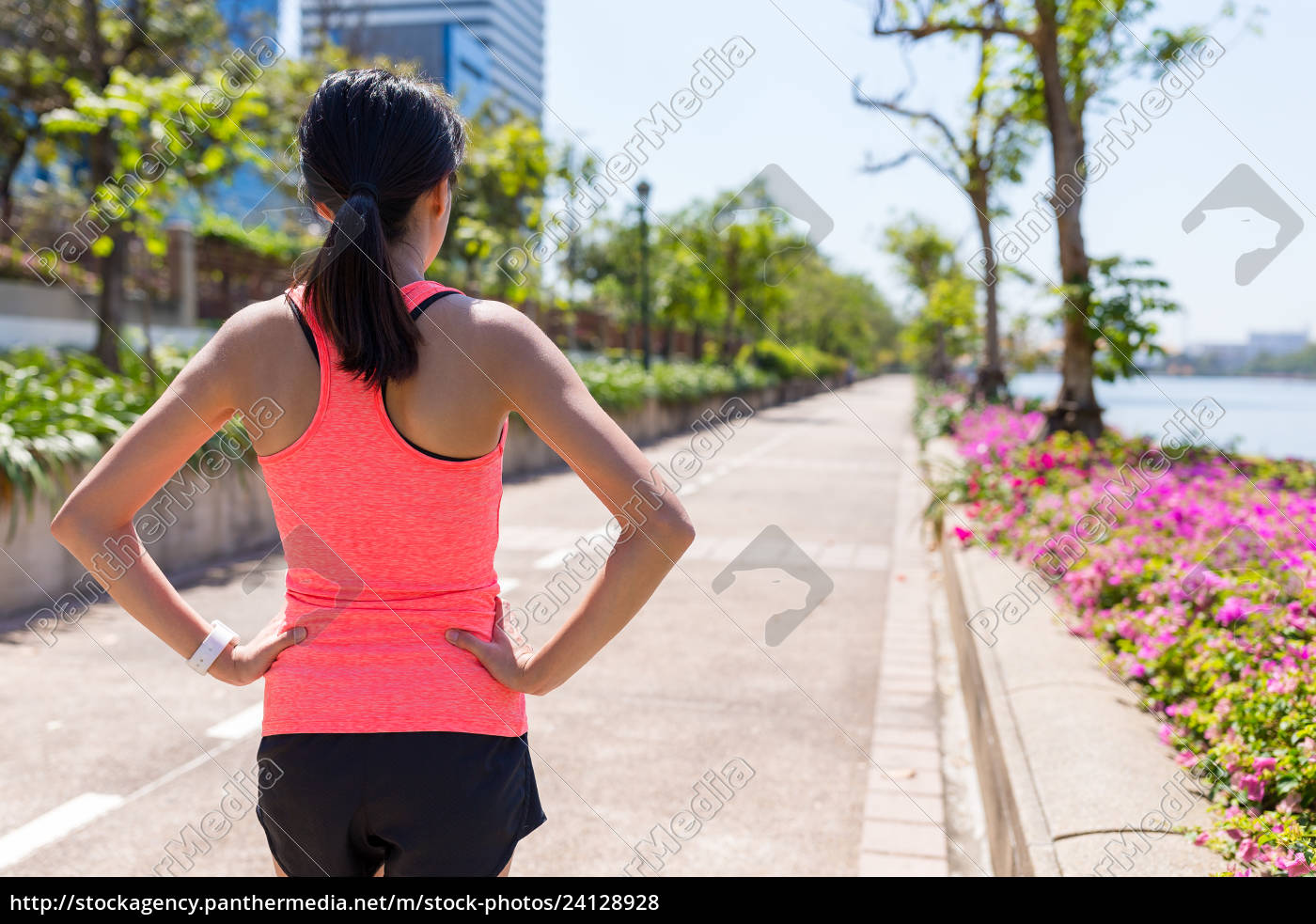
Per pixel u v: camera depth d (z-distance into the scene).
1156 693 2.72
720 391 11.82
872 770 2.94
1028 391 13.58
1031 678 2.89
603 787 2.72
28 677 3.41
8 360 5.88
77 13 7.95
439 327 0.97
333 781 0.97
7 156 9.07
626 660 3.83
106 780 2.65
